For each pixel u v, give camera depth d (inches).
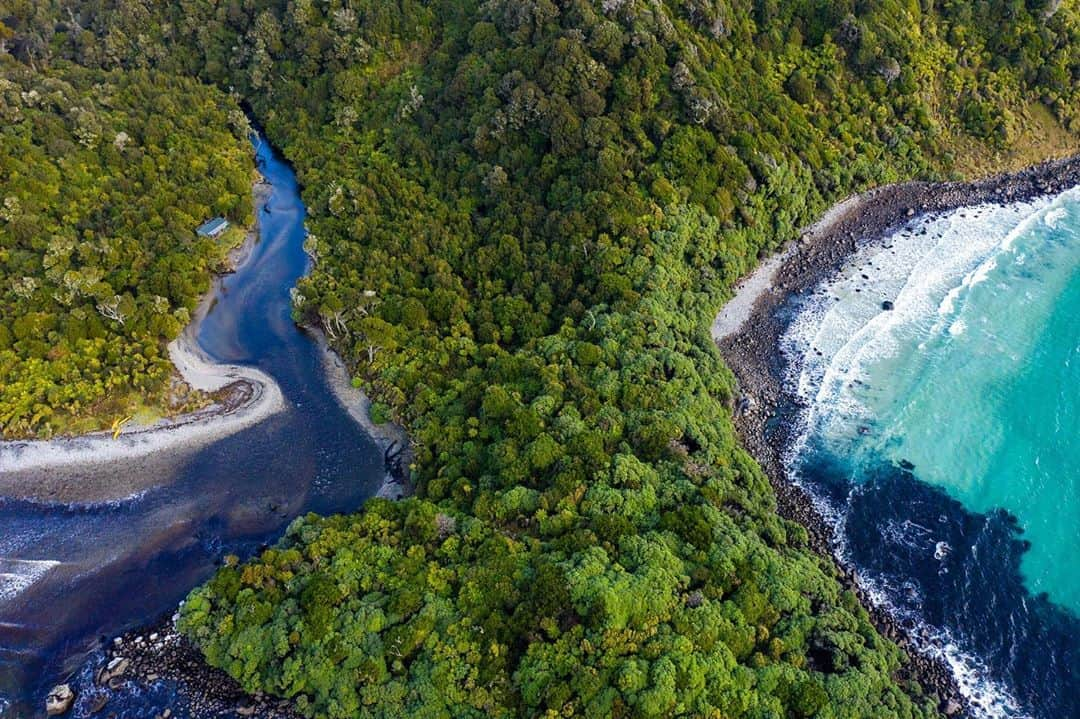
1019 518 3100.4
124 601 2883.9
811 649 2508.6
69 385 3543.3
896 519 3120.1
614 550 2578.7
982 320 3971.5
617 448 3021.7
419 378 3523.6
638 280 3782.0
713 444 3134.8
